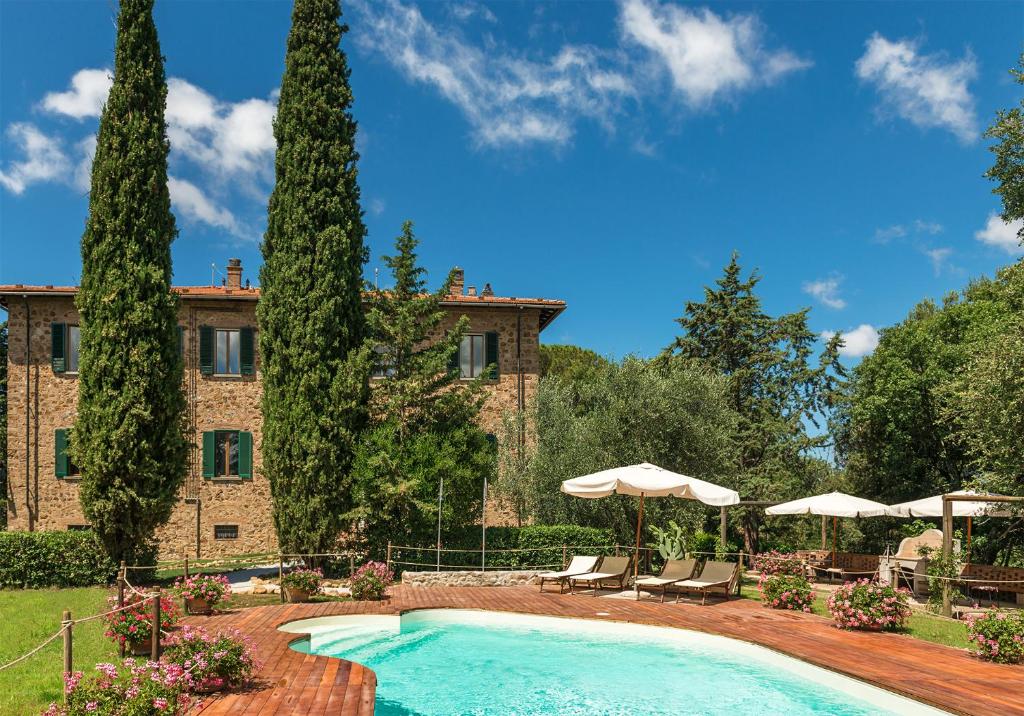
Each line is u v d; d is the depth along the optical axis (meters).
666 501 22.03
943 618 13.88
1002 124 21.00
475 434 19.75
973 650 10.70
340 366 19.03
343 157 20.42
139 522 17.48
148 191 18.08
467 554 19.45
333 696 8.07
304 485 18.75
